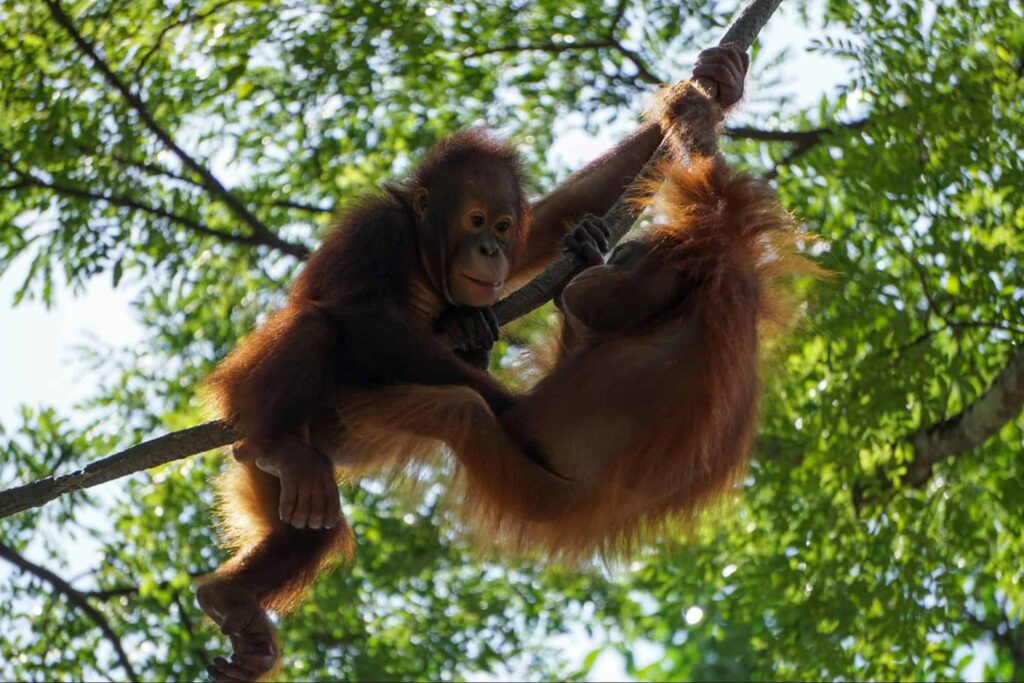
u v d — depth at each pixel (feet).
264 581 23.31
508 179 24.63
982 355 38.55
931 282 38.91
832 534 40.16
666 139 25.35
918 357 38.32
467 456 21.18
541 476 21.04
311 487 20.88
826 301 37.83
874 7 40.73
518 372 24.02
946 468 39.63
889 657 38.52
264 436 21.56
